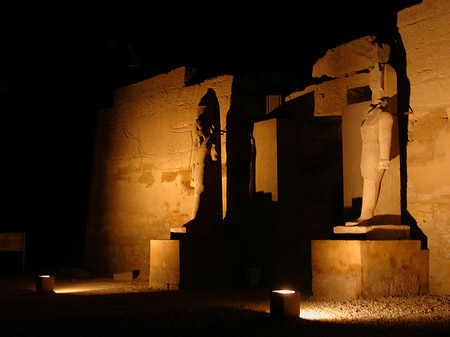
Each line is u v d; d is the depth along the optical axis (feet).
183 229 37.50
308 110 37.65
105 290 36.52
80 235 52.60
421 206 31.01
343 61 36.35
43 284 34.83
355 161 33.81
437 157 30.42
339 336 20.17
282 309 23.63
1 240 47.21
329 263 29.91
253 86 40.45
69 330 22.27
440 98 30.53
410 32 32.24
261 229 37.99
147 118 46.96
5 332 22.21
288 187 37.63
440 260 29.96
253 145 39.01
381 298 28.43
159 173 45.37
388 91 31.83
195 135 39.27
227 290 35.01
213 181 38.60
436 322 22.68
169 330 21.93
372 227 29.55
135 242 46.96
